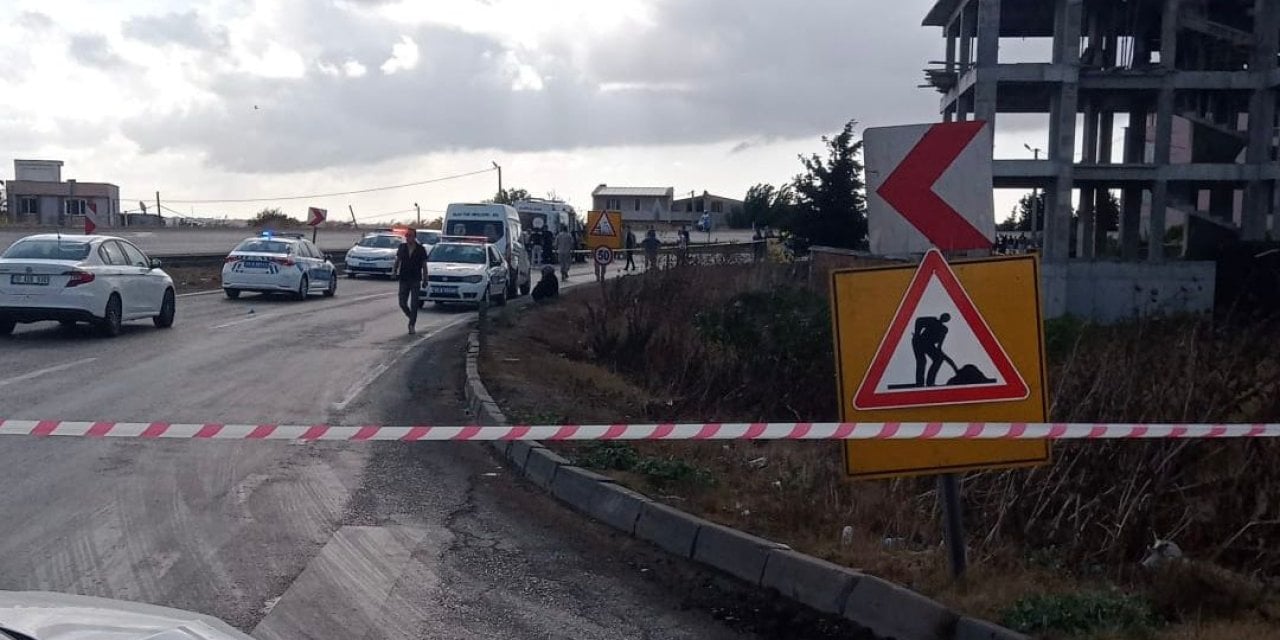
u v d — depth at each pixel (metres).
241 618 6.54
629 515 8.70
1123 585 6.88
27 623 3.45
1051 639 5.93
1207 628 6.09
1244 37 43.25
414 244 22.56
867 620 6.67
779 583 7.29
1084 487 7.94
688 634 6.58
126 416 12.45
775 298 17.75
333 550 7.93
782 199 46.97
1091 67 42.94
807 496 8.94
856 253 24.36
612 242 38.72
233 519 8.55
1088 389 8.74
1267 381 8.77
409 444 11.53
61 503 8.78
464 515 8.98
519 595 7.18
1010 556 7.31
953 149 6.89
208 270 42.12
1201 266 37.31
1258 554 7.41
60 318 19.20
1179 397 8.36
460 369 17.41
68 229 55.28
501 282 31.70
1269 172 42.59
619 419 12.95
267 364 17.31
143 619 3.67
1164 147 43.50
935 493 8.55
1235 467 7.95
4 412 12.41
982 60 41.84
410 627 6.54
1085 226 47.75
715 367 14.88
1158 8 44.34
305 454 10.85
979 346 6.75
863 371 6.78
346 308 28.73
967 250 7.11
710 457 10.62
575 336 22.48
